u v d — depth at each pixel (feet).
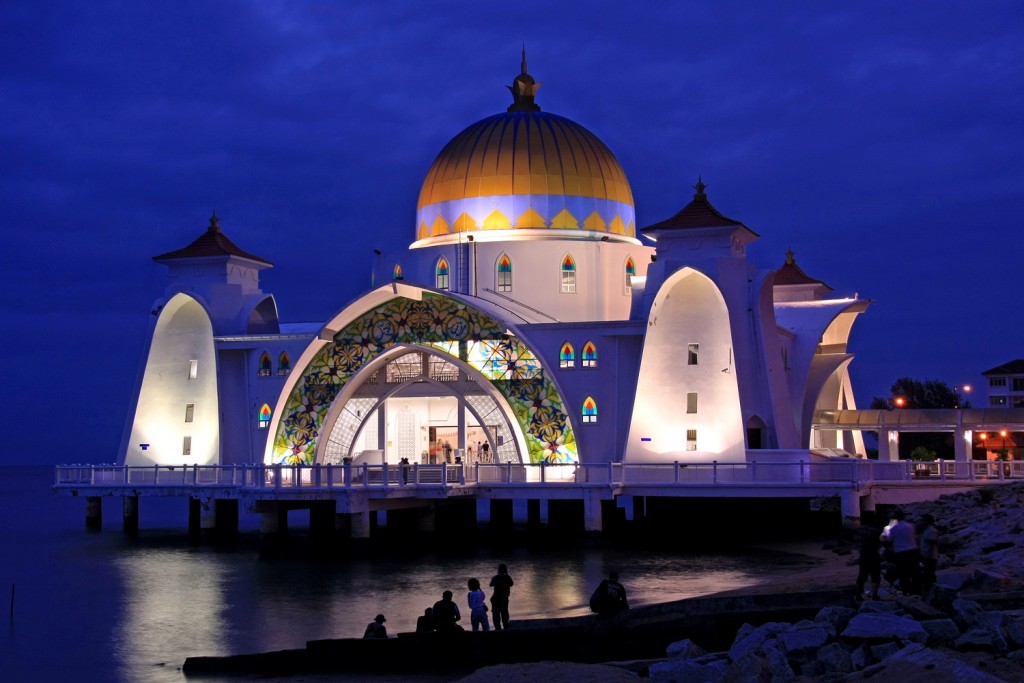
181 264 206.80
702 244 182.19
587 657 84.53
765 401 180.24
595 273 199.72
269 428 196.54
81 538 195.31
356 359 194.59
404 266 208.33
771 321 186.09
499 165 204.13
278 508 175.94
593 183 206.49
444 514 184.14
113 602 128.67
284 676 89.97
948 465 183.42
